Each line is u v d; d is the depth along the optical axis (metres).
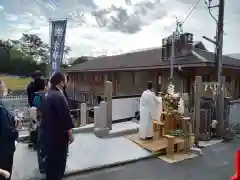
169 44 12.30
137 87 13.93
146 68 12.41
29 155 5.06
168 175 4.55
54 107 3.52
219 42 8.32
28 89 5.20
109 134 6.70
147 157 5.44
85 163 4.88
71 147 5.74
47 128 3.56
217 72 8.34
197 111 6.77
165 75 12.19
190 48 11.70
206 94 7.53
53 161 3.58
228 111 7.51
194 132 6.80
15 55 30.33
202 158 5.52
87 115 9.23
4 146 3.19
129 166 4.97
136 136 6.71
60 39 10.16
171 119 6.33
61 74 3.75
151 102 6.27
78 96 20.45
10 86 21.12
